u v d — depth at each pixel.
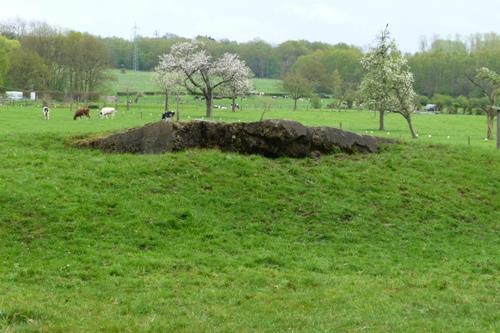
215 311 9.78
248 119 67.06
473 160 19.75
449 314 9.88
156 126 18.11
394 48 55.91
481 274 12.82
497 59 124.06
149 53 169.25
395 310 10.01
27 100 90.00
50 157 16.98
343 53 137.12
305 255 13.21
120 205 14.32
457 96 119.19
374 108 56.88
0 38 110.50
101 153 18.00
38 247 12.38
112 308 9.80
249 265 12.50
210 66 74.44
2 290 10.31
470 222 16.05
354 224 14.98
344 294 10.87
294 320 9.39
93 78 109.88
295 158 17.98
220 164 16.80
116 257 12.22
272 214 14.99
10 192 14.14
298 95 103.94
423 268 12.96
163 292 10.61
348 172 17.42
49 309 9.50
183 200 14.95
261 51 164.88
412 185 17.30
